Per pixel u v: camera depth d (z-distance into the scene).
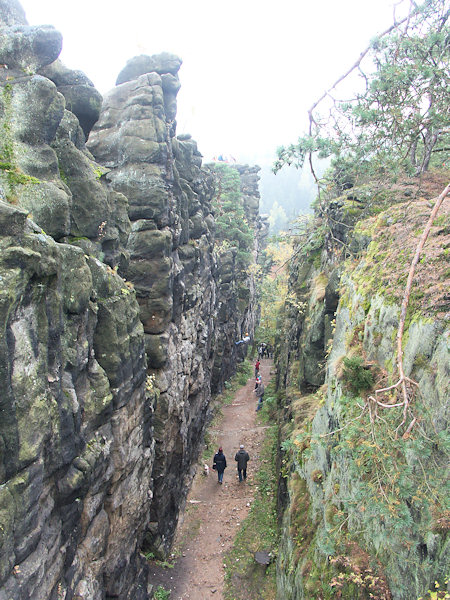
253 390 29.33
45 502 5.41
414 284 6.55
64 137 7.26
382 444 4.82
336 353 9.79
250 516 14.29
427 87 6.64
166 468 12.50
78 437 6.12
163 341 12.05
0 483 4.47
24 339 4.72
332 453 7.75
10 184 5.68
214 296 21.98
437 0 6.08
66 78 8.02
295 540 9.13
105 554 7.56
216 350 25.47
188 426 15.75
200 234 18.20
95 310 6.86
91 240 7.70
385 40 6.38
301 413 12.79
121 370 7.53
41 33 6.05
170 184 12.74
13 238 4.60
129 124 11.93
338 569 6.41
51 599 5.49
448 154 9.66
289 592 8.85
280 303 38.09
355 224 11.56
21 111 6.01
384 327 7.06
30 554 4.97
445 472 4.53
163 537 12.50
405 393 4.41
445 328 5.34
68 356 5.94
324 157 7.14
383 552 5.60
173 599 10.88
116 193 8.98
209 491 16.31
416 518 4.92
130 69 13.41
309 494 9.62
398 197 10.80
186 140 18.58
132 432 8.29
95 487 6.83
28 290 4.73
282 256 45.06
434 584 4.41
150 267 11.77
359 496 5.01
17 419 4.61
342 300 10.20
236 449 19.88
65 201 6.19
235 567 11.98
